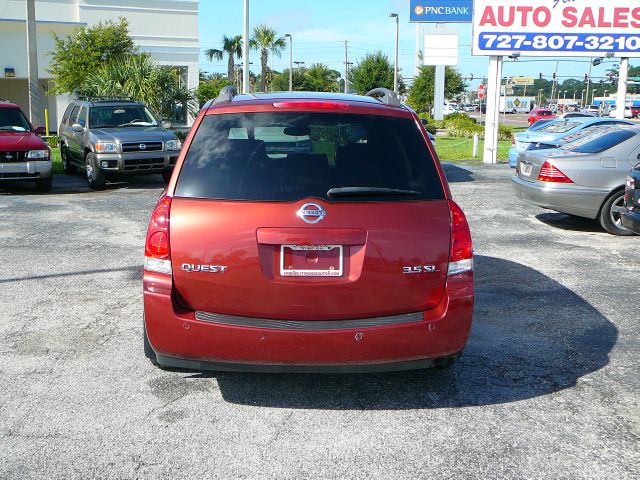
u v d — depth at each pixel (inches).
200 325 146.1
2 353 193.6
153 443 143.9
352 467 135.4
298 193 148.3
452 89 2679.6
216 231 146.4
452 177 652.7
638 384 176.9
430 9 1807.3
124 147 557.6
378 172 152.8
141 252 321.1
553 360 193.0
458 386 174.9
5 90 1380.4
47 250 323.9
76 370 182.2
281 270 146.3
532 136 653.3
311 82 2805.1
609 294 259.3
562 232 382.3
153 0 1428.4
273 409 160.7
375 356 148.2
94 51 1079.6
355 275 146.7
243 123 158.6
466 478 131.7
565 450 142.8
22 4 1331.2
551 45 784.9
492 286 269.4
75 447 141.8
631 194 311.1
